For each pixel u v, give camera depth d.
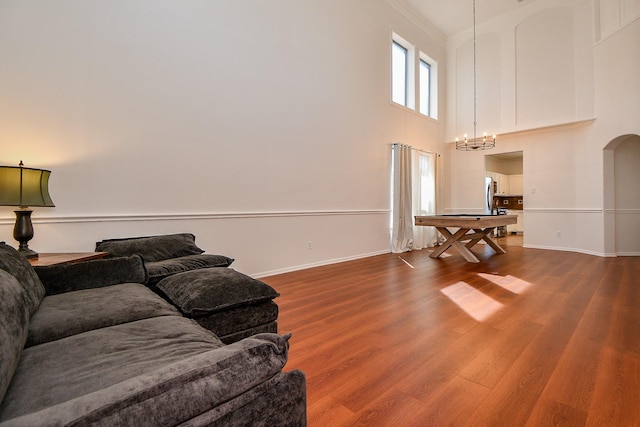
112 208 2.69
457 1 5.80
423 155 6.34
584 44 5.35
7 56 2.26
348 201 4.82
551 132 5.86
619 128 4.73
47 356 0.89
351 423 1.22
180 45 3.05
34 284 1.36
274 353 0.70
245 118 3.54
